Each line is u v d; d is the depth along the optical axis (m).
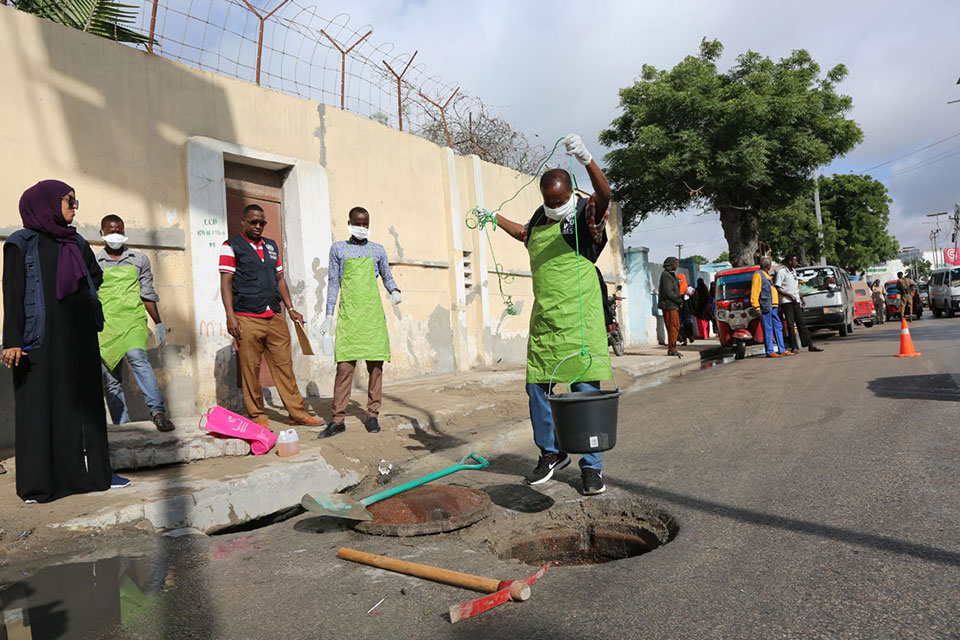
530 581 2.40
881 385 6.57
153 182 6.16
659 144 15.00
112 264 4.85
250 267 5.13
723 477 3.67
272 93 7.45
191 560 2.83
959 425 4.50
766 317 11.01
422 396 7.35
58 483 3.43
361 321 5.14
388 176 9.23
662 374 9.83
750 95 14.35
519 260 12.80
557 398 3.08
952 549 2.43
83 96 5.69
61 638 2.10
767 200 16.44
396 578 2.52
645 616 2.06
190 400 6.24
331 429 5.07
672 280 11.78
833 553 2.48
